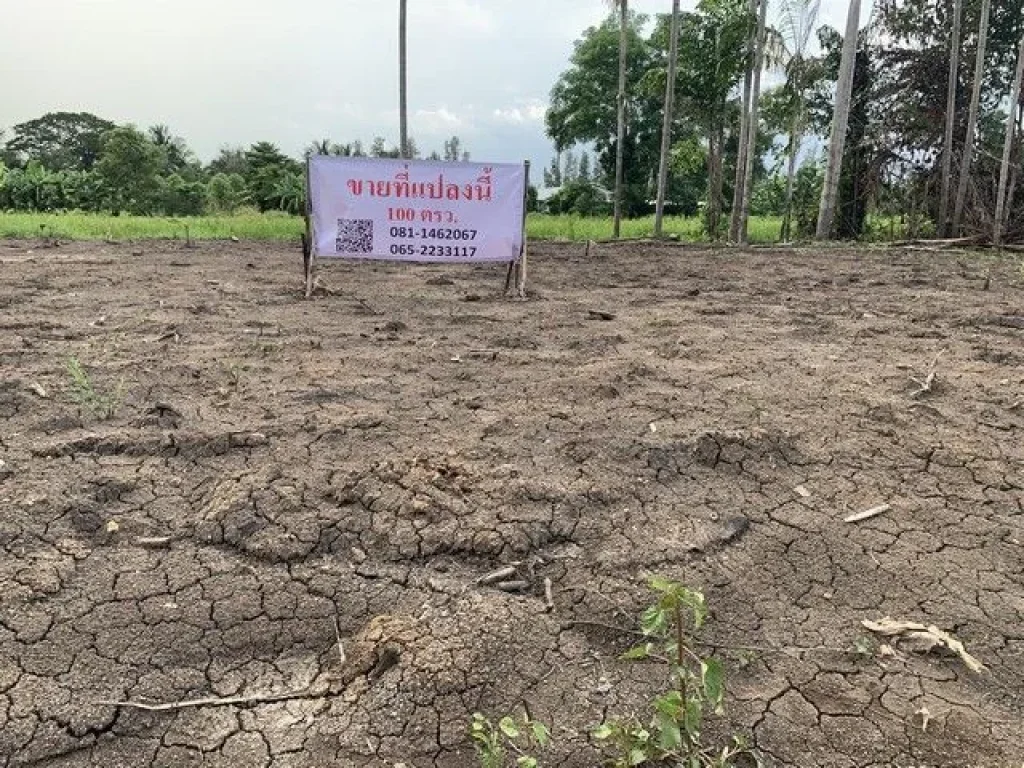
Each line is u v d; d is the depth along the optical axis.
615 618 2.52
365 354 5.39
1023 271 11.11
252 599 2.56
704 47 20.08
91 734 2.01
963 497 3.40
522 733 2.03
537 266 11.40
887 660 2.37
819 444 3.89
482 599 2.56
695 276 10.55
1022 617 2.60
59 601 2.49
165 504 3.12
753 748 2.01
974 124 16.41
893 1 18.67
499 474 3.37
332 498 3.14
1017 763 1.98
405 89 16.88
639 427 4.03
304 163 7.00
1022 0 18.30
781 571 2.83
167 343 5.52
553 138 39.97
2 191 37.41
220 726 2.07
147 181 46.06
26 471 3.29
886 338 6.34
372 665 2.26
